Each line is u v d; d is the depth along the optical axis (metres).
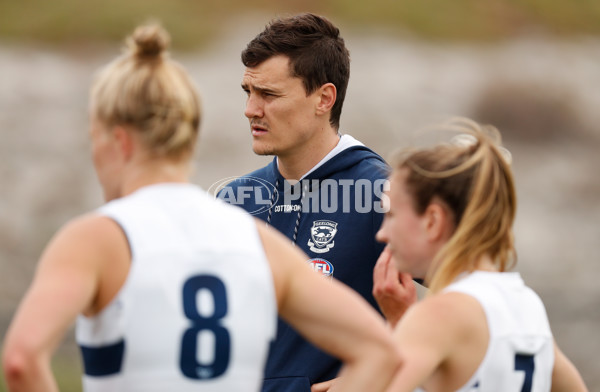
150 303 6.87
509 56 104.25
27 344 6.44
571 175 79.69
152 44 7.41
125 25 99.94
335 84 12.48
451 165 8.42
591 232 67.06
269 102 12.34
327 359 11.59
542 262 61.00
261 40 12.41
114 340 6.84
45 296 6.62
